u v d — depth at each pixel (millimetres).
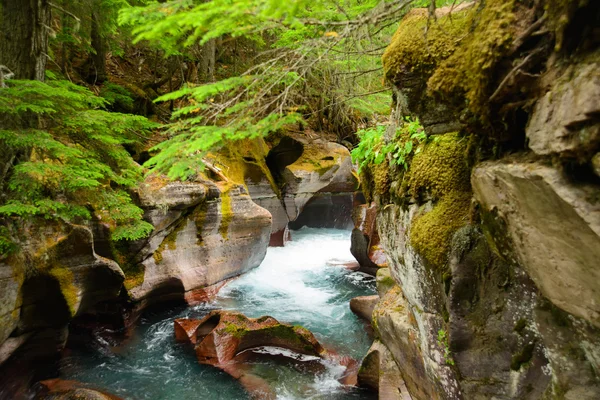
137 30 1354
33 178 4277
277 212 11578
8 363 4738
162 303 7324
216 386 4980
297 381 4984
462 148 2559
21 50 4816
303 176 11508
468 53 1821
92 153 4738
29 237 4523
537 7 1501
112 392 4871
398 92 2533
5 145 4434
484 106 1740
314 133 13656
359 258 9844
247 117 1871
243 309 7453
